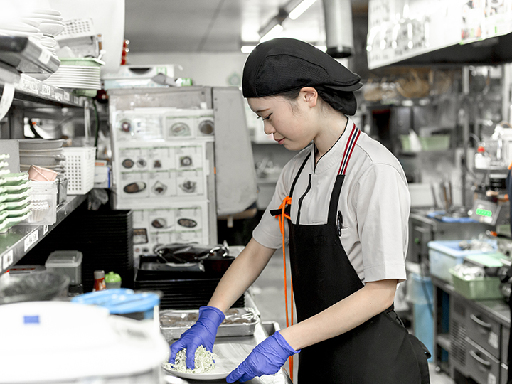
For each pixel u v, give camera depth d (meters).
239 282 1.87
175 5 5.78
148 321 0.90
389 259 1.44
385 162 1.50
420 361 1.67
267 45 1.48
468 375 3.67
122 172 3.43
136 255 3.46
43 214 1.47
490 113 5.05
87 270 2.55
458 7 2.93
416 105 5.86
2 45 1.00
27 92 1.40
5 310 0.79
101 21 2.87
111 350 0.73
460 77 5.31
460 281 3.67
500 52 3.43
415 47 3.37
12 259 1.11
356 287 1.58
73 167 2.23
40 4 1.43
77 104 2.45
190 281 2.29
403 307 4.70
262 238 1.89
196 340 1.64
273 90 1.45
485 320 3.43
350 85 1.51
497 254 3.80
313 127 1.54
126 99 3.41
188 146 3.46
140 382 0.75
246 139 3.52
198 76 9.63
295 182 1.76
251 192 3.56
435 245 4.20
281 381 1.60
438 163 5.83
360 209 1.51
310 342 1.48
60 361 0.70
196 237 3.51
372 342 1.57
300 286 1.70
